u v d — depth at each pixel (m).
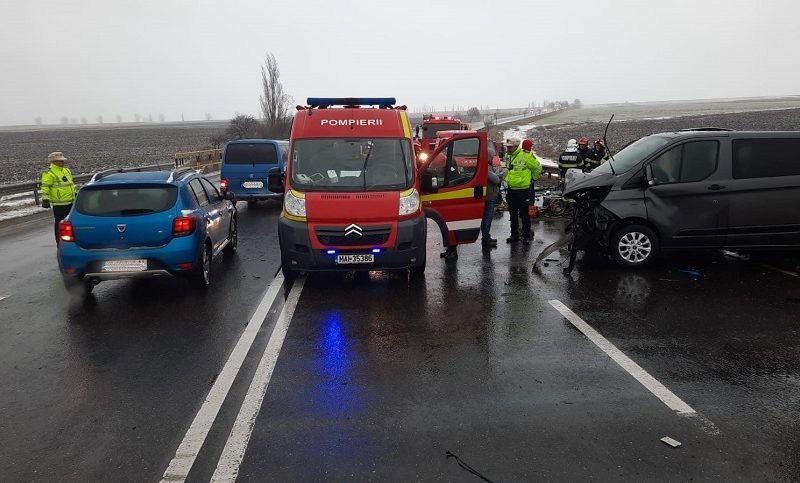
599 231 7.38
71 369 4.52
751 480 2.98
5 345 5.06
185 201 6.53
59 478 3.06
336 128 7.30
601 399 3.89
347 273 7.54
